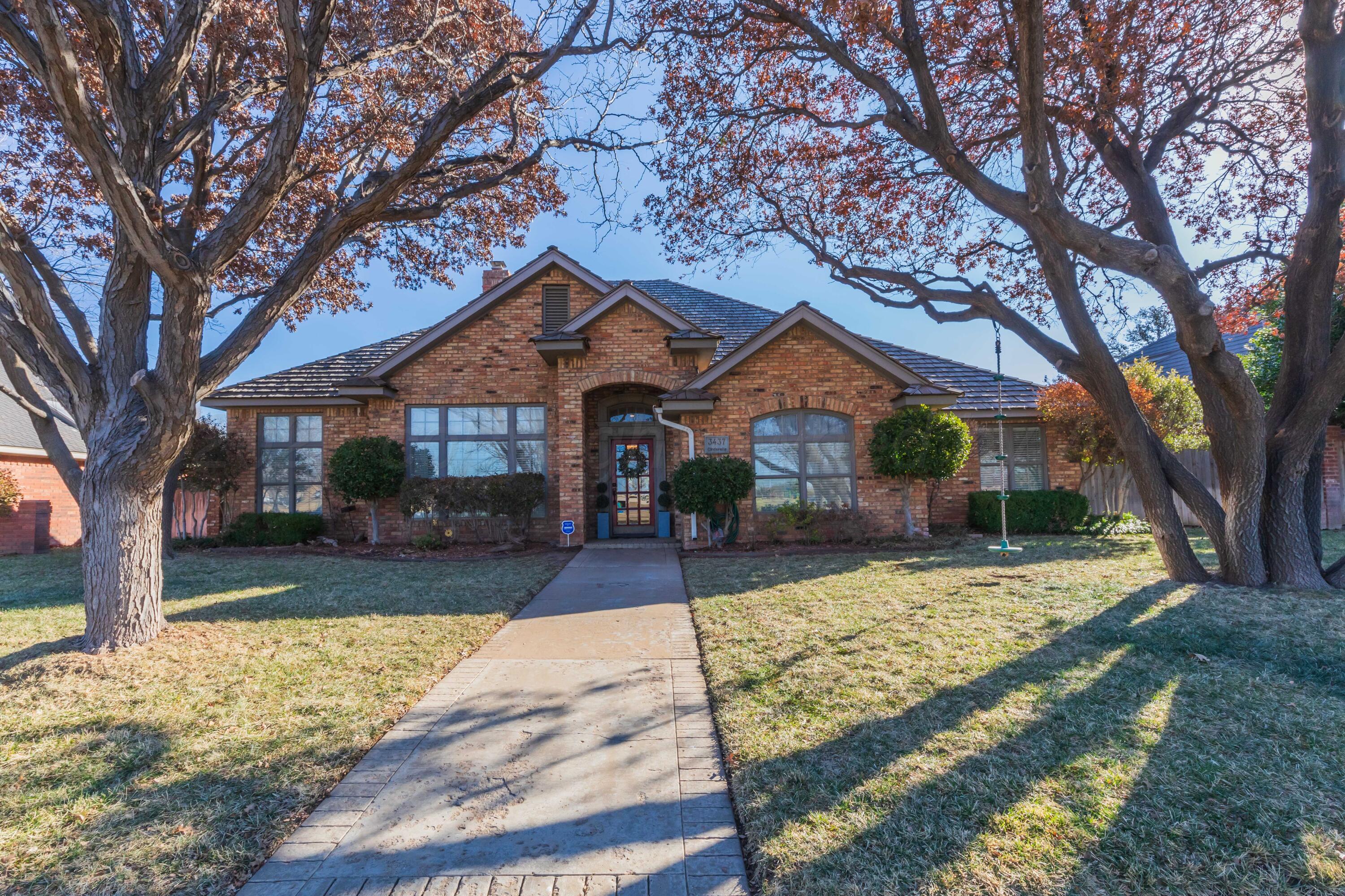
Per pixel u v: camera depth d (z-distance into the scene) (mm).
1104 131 8039
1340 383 6652
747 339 14445
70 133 3951
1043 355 7840
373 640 5676
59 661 4934
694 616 6555
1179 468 7602
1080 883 2312
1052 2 7312
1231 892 2264
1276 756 3230
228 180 8898
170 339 4922
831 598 7098
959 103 9047
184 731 3775
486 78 6066
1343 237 7609
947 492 14461
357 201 6305
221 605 7098
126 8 5109
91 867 2518
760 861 2490
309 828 2803
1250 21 7289
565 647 5551
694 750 3545
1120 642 5117
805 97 9156
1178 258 5969
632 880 2432
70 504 16047
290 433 14141
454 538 13195
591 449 14297
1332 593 6586
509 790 3121
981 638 5332
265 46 7430
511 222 9828
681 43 8273
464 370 13703
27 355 5348
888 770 3154
